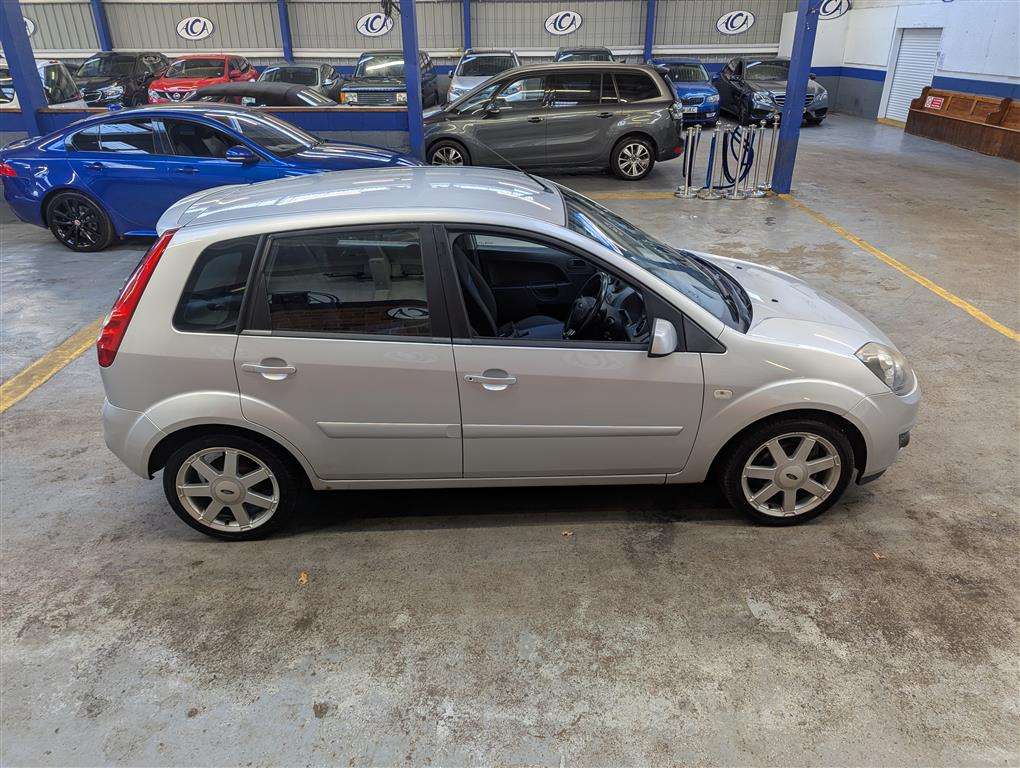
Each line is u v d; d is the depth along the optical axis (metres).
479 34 22.02
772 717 2.38
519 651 2.67
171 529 3.41
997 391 4.57
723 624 2.77
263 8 21.52
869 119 18.61
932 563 3.08
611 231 3.36
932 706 2.40
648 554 3.17
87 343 5.52
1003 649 2.62
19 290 6.75
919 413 4.32
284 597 2.95
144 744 2.32
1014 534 3.26
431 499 3.62
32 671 2.61
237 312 2.88
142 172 7.67
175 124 7.71
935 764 2.21
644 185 11.18
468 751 2.28
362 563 3.15
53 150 7.79
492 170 3.77
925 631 2.71
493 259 3.55
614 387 2.97
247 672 2.59
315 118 10.23
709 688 2.49
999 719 2.35
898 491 3.59
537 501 3.58
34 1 21.28
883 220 8.82
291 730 2.36
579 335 3.12
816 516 3.34
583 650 2.66
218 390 2.93
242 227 2.88
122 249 8.16
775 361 2.98
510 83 10.98
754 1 21.56
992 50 13.69
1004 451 3.91
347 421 3.00
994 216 8.91
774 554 3.16
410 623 2.80
